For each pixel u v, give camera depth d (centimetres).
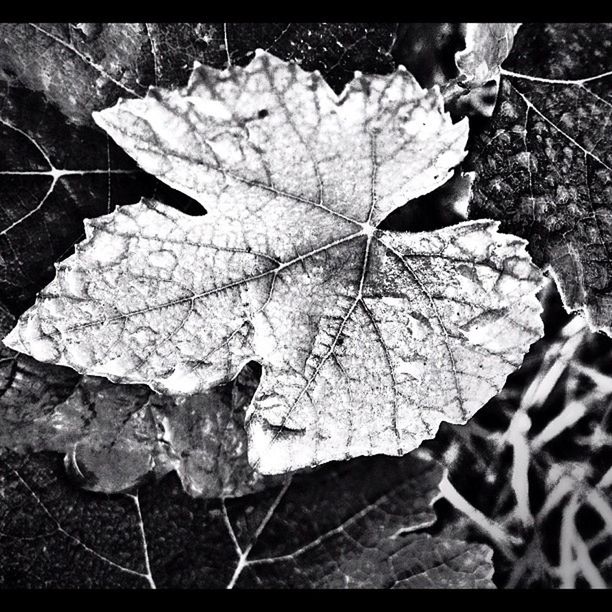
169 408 24
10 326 22
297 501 25
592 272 24
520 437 27
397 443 23
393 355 23
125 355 22
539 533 27
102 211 23
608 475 27
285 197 22
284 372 22
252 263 22
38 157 22
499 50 23
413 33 23
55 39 22
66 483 24
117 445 24
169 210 21
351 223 22
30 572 23
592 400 27
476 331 23
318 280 22
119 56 22
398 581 25
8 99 22
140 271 21
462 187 23
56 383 23
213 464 24
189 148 21
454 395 23
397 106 21
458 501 26
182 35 22
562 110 24
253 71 20
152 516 24
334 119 21
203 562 24
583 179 24
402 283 23
